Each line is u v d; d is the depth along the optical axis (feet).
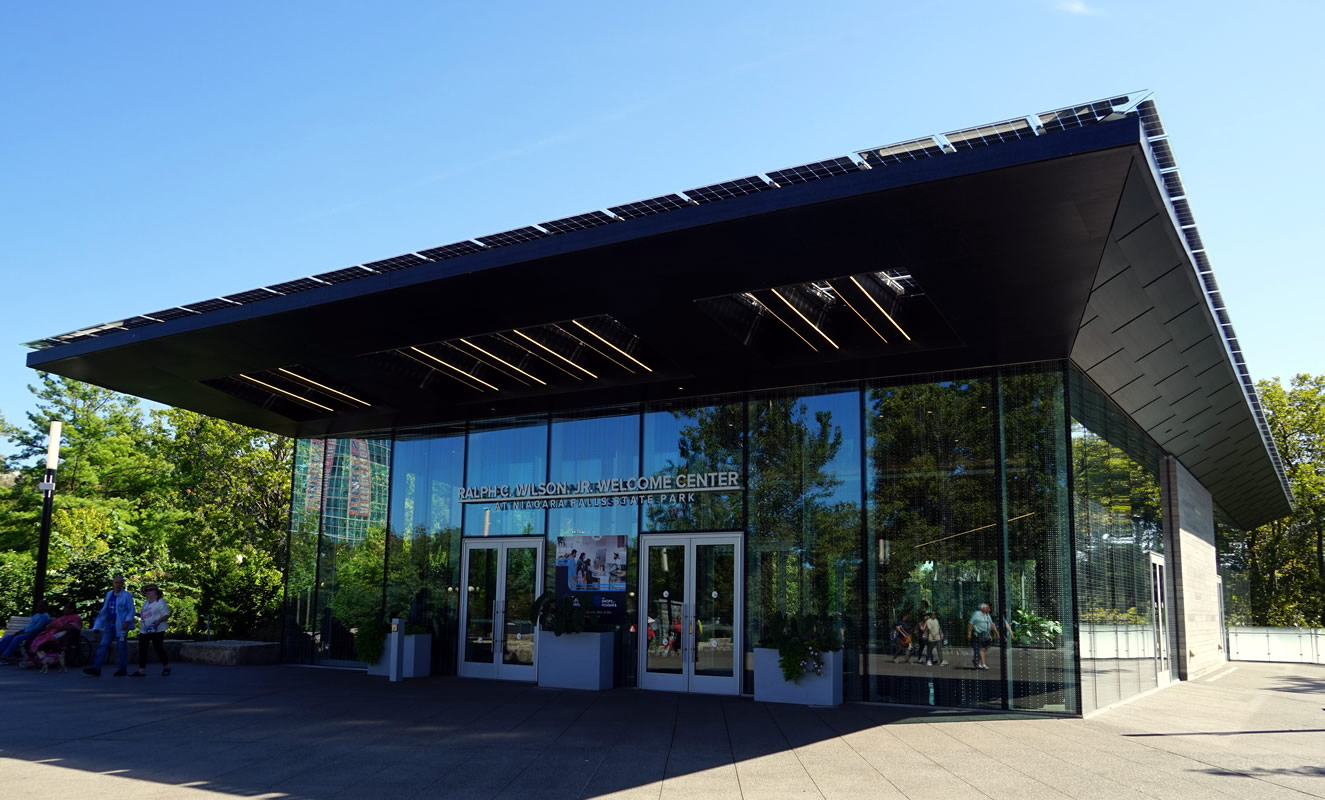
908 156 31.09
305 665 66.39
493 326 46.83
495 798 25.54
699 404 55.83
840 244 35.63
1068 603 44.16
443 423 64.80
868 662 48.34
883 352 47.21
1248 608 159.43
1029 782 28.09
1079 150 28.50
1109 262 36.22
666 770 29.58
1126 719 43.83
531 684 55.83
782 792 26.45
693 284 40.24
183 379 57.31
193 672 59.52
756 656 48.19
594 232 37.40
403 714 41.98
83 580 75.31
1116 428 56.75
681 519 54.90
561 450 59.72
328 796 25.66
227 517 121.08
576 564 57.67
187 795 25.53
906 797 25.89
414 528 64.54
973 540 46.98
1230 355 54.39
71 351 52.80
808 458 52.01
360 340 49.42
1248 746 35.99
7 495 130.41
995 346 44.73
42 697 45.57
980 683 45.60
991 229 33.40
